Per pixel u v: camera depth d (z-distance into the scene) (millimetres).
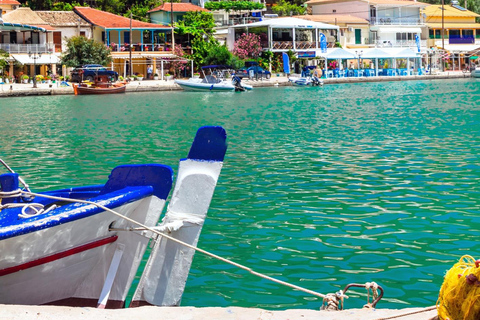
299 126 29859
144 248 7656
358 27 91812
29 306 6051
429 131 26625
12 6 79625
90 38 75000
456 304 5145
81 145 24141
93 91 59812
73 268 7207
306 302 8352
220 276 9305
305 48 82250
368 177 16328
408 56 81375
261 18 89500
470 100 45344
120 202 7086
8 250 6453
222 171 17469
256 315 5828
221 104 46250
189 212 7648
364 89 64062
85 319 5727
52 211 6914
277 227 11766
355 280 9062
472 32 102438
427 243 10633
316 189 14945
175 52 75875
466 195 14008
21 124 33156
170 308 6020
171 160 20031
